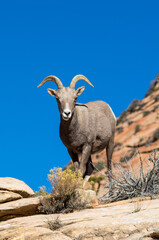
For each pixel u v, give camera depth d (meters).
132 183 16.86
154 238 10.36
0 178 17.41
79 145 18.34
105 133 19.73
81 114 18.56
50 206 14.91
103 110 20.41
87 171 19.94
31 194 16.61
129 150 56.22
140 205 13.19
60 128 18.56
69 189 15.35
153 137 55.94
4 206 14.63
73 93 17.80
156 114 68.38
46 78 18.53
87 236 11.05
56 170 15.85
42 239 11.33
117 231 10.97
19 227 12.29
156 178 16.62
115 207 14.30
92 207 15.61
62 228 11.85
